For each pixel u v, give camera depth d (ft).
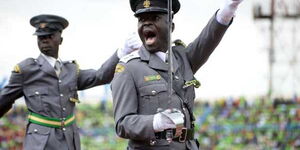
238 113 173.78
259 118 169.89
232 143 168.25
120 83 57.67
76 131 93.86
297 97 172.35
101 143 171.83
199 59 59.98
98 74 90.74
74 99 92.99
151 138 54.34
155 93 57.21
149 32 58.18
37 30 92.22
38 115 90.79
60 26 92.99
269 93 190.49
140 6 58.23
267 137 166.20
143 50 59.31
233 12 57.41
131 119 55.36
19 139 164.76
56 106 90.99
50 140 89.76
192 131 58.90
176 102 57.77
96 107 180.34
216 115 175.73
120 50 88.53
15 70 91.50
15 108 168.04
